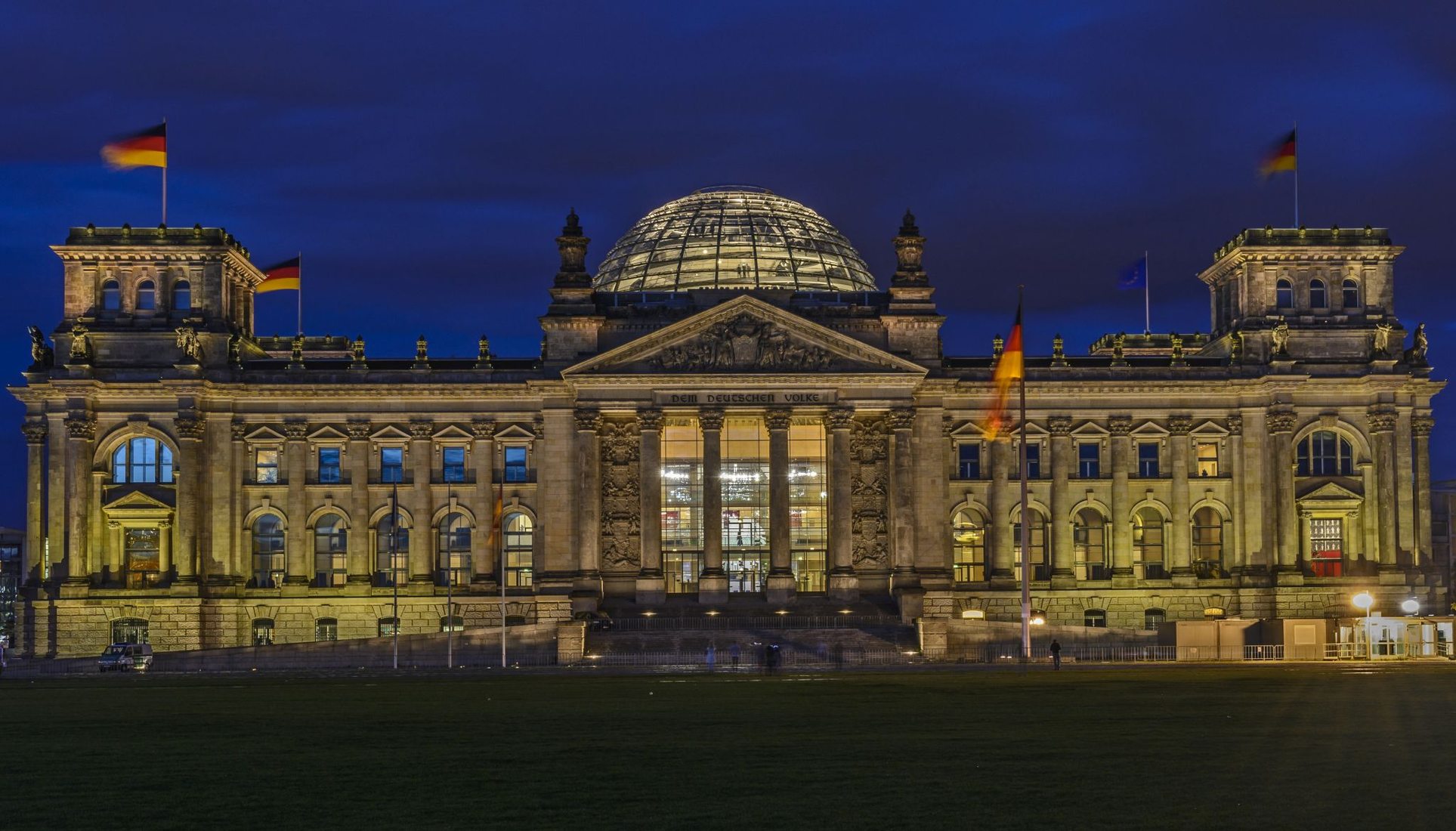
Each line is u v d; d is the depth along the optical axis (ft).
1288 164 522.47
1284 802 153.28
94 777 176.04
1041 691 299.79
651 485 522.88
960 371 546.26
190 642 522.47
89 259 540.93
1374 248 553.23
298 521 538.88
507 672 401.08
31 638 529.04
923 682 335.47
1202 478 549.95
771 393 522.88
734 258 595.06
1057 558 547.90
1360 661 424.87
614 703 277.64
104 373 529.45
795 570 538.06
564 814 149.89
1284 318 553.23
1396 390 547.08
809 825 143.33
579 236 537.65
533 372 543.80
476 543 540.52
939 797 158.20
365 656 449.48
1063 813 148.56
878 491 531.91
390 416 543.80
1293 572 541.34
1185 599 546.26
